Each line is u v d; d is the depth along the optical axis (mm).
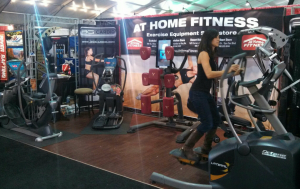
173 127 4312
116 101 4621
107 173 2711
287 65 3508
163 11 9258
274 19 3855
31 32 4895
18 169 2807
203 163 2646
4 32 5871
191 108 2797
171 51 3721
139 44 5191
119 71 5578
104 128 4281
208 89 2531
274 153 1923
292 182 1870
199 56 2455
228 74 2184
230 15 4164
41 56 5254
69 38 6871
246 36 4066
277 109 3857
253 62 4074
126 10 8797
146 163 2984
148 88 5246
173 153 2754
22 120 4188
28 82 4984
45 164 2941
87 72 5539
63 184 2473
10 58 5945
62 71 6051
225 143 2244
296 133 3551
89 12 8789
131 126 4383
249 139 2115
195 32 4484
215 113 2639
